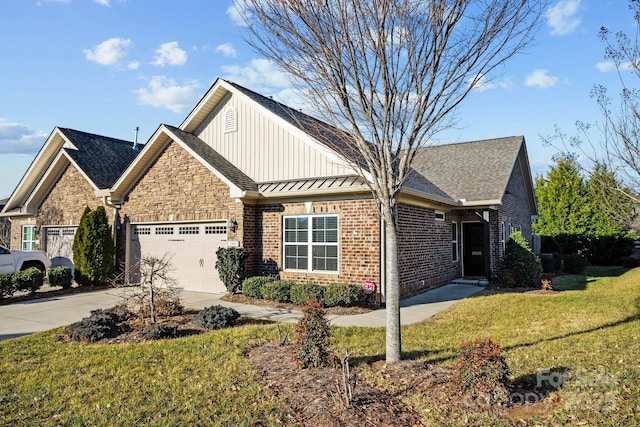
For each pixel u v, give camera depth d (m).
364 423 4.42
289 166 13.28
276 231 13.15
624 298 11.85
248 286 12.28
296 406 5.00
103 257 15.41
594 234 25.45
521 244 15.58
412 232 13.26
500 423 4.38
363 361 6.41
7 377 6.26
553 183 26.73
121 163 19.47
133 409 5.12
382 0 5.16
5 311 11.24
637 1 6.22
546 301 11.56
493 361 4.87
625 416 4.38
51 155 19.78
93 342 8.09
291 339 7.86
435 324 9.17
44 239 19.09
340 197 12.01
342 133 6.28
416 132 5.69
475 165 19.67
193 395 5.45
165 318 9.91
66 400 5.44
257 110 14.12
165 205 14.97
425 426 4.41
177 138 14.27
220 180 13.63
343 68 5.46
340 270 11.91
